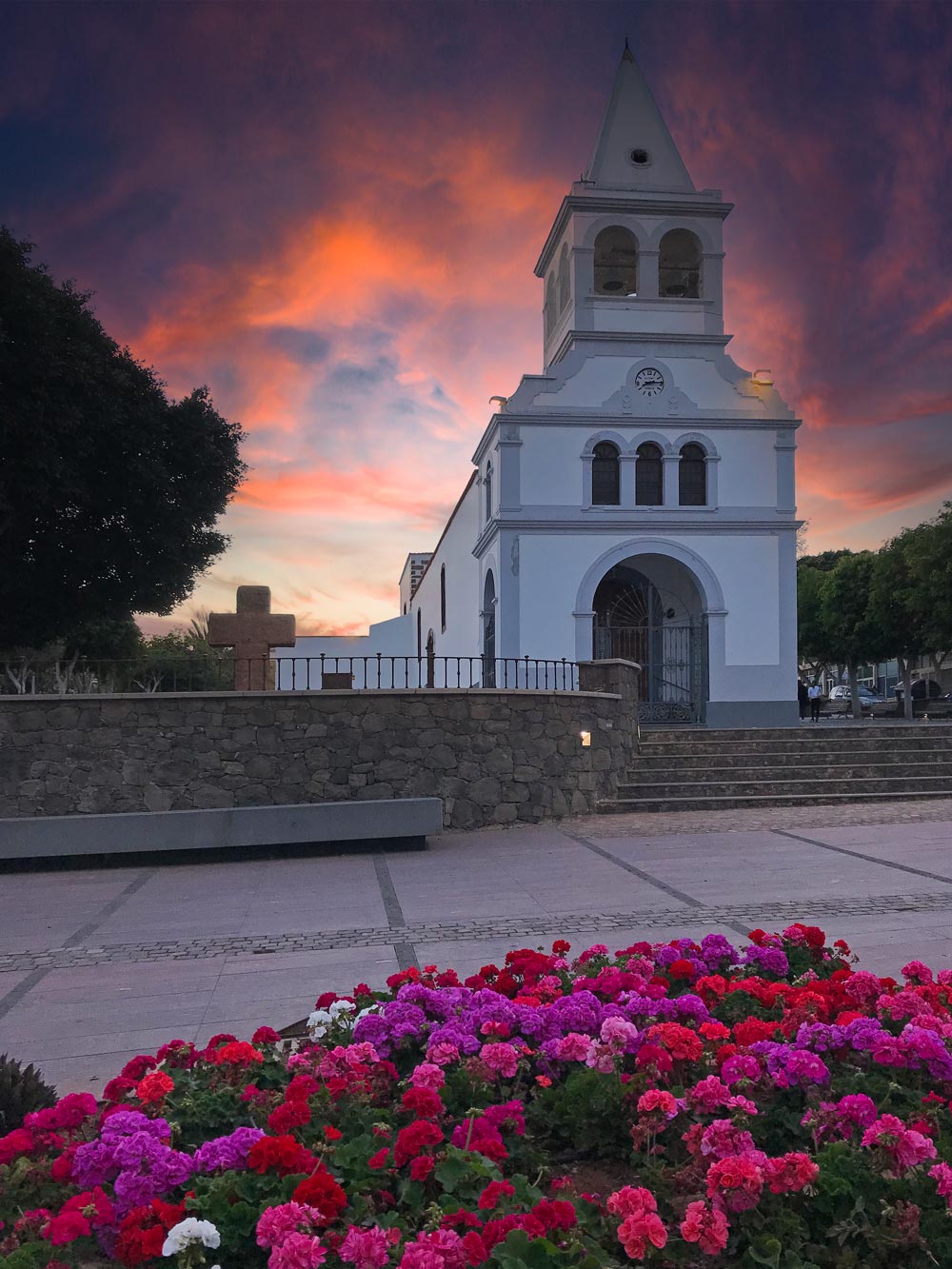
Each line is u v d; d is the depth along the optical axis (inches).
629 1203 84.6
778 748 598.2
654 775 553.9
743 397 838.5
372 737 454.0
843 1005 134.9
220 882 338.0
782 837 411.2
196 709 439.2
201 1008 192.9
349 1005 142.6
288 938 251.8
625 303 840.3
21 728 425.7
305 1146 101.3
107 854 382.9
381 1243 77.4
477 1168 90.4
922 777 550.6
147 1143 91.1
